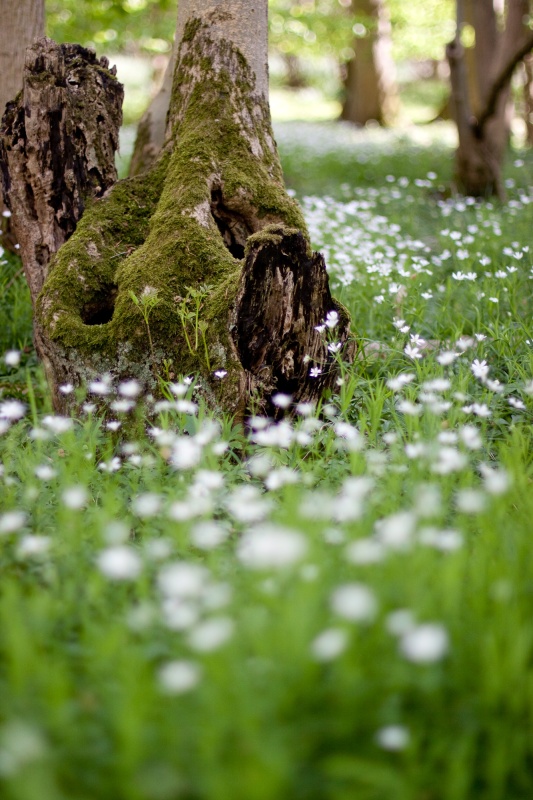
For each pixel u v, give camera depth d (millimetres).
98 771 1733
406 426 3725
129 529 2975
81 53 4793
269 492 3154
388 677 1876
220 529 2734
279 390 3938
